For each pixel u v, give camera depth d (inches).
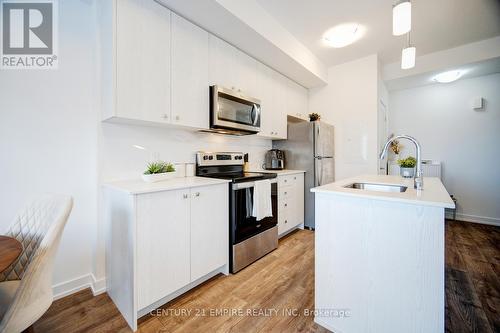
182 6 70.2
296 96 140.5
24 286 36.4
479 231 126.6
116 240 61.7
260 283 74.0
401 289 45.8
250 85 103.3
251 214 87.1
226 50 91.1
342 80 140.6
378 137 130.9
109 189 65.0
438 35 110.7
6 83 58.9
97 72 67.4
